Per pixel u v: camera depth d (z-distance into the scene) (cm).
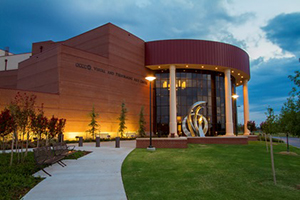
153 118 3878
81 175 935
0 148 1719
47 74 2739
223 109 4200
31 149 1734
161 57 3684
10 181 775
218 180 862
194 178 885
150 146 1789
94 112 2845
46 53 2798
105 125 2975
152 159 1323
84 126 2731
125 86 3347
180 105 3884
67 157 1341
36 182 834
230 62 3894
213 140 2434
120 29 3356
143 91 3688
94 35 3316
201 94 3991
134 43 3584
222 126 4134
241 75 4478
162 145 1944
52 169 1045
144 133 3466
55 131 1520
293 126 872
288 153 1681
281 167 1134
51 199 655
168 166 1118
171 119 3569
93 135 2731
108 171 1008
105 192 719
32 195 688
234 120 4703
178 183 816
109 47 3152
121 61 3319
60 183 819
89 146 2069
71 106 2627
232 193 714
